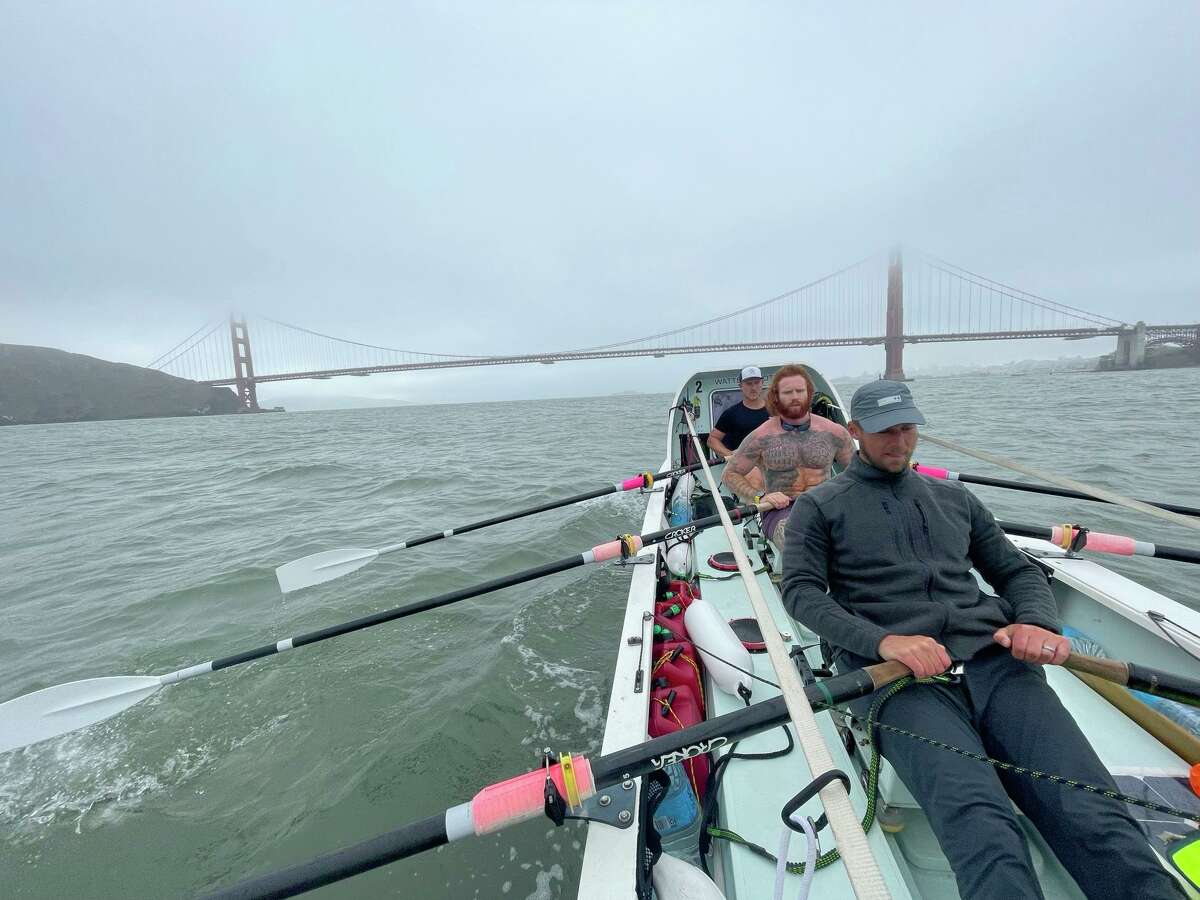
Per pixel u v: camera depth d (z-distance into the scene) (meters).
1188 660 1.98
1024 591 1.58
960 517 1.70
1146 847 1.16
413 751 2.94
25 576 6.60
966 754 1.31
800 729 1.15
